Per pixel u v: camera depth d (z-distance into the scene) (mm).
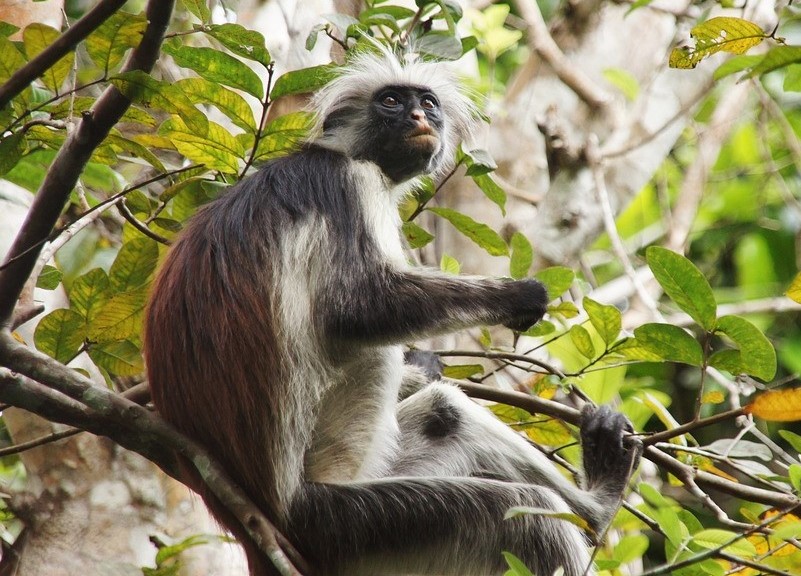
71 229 9484
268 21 13609
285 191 9922
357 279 9742
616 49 17812
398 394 11305
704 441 18297
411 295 9633
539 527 9328
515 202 16891
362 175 10500
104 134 7902
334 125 11719
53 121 8773
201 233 9648
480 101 14617
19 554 11648
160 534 11094
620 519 11773
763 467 9836
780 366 18875
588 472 10344
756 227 20234
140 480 11977
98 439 11945
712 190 20672
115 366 9844
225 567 11938
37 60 7352
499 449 10680
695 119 20234
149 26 7746
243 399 8984
